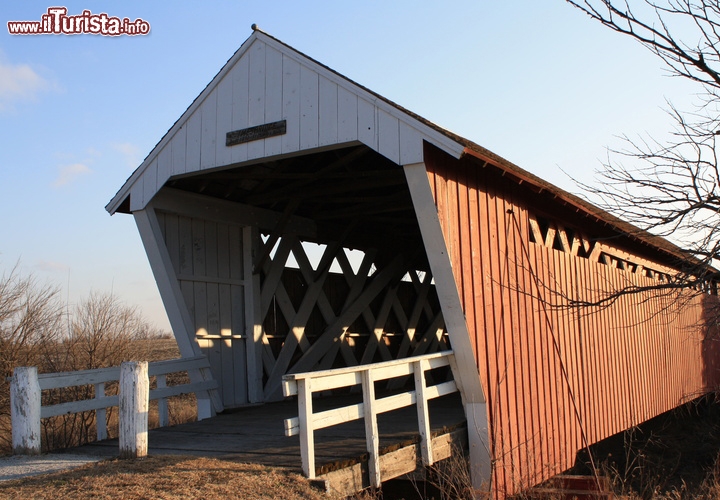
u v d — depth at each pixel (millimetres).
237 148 6762
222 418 7246
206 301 7938
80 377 6043
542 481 7105
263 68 6711
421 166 5746
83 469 4602
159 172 7219
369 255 10406
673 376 13102
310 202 8984
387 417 7094
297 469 4547
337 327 9625
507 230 7219
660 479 10039
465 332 6094
